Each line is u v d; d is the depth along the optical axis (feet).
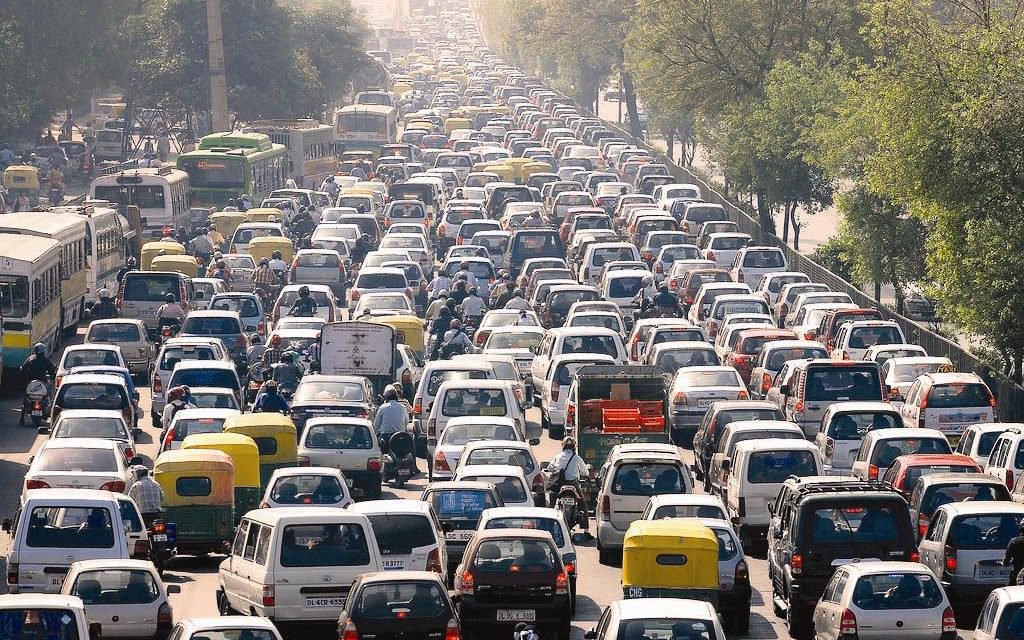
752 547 316.40
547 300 558.97
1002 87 416.87
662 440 364.99
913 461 311.88
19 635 194.80
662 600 203.41
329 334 449.48
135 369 514.27
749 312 545.03
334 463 349.82
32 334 510.99
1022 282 418.51
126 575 227.20
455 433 350.64
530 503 302.04
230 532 312.71
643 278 584.81
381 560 246.27
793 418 403.75
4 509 363.97
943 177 419.95
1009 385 435.94
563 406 437.99
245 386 501.15
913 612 221.25
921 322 612.70
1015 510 260.21
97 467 315.78
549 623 240.32
